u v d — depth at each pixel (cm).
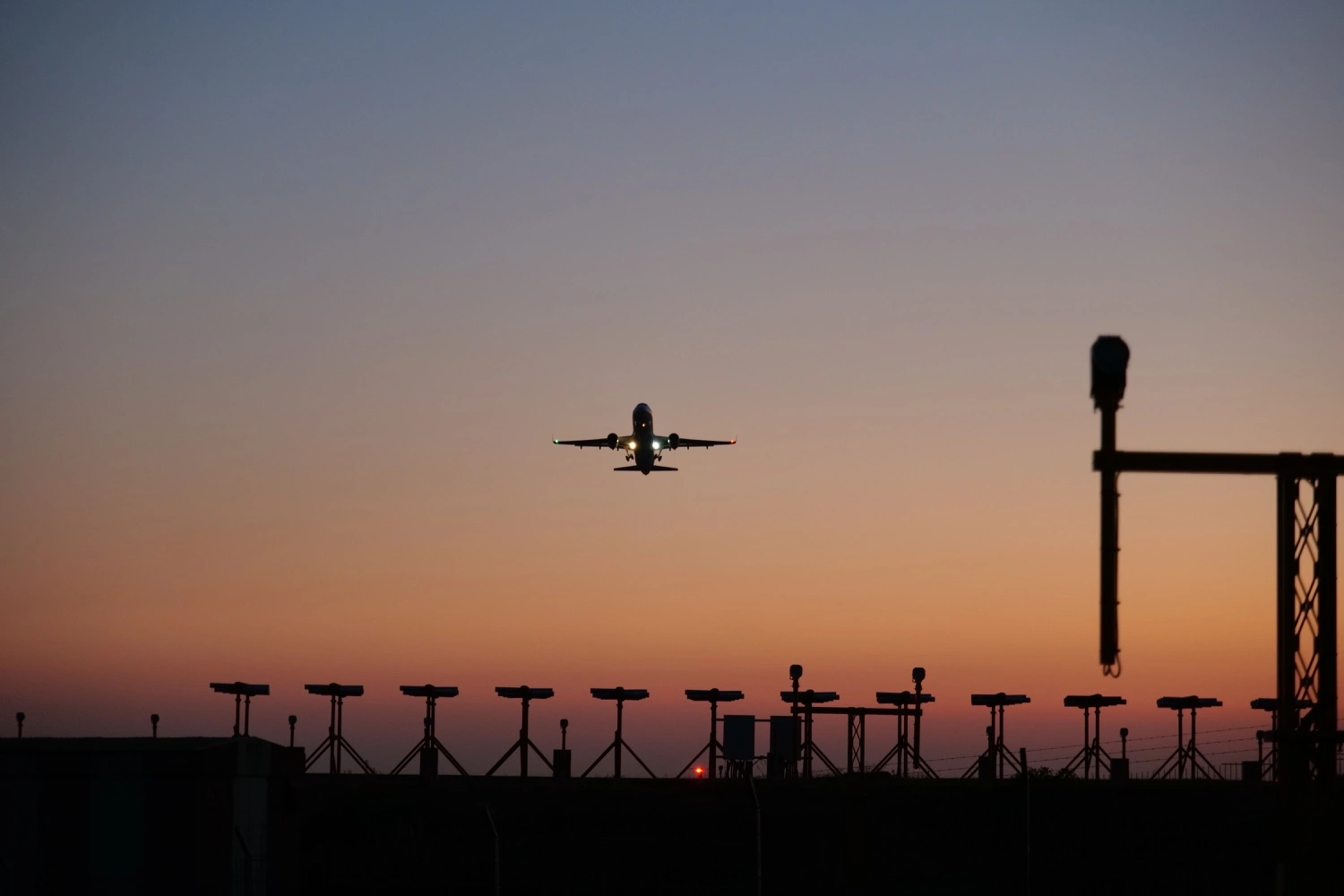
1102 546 3356
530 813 6625
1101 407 3384
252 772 5684
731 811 6706
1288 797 3628
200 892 5378
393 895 6141
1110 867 6675
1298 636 3603
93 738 5816
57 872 5434
